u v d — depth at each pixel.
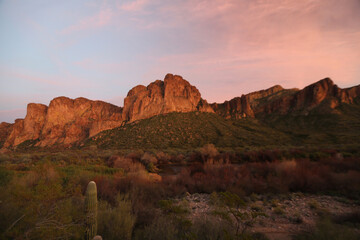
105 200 5.83
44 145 115.94
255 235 4.46
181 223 4.18
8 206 2.96
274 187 8.77
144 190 7.74
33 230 2.73
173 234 3.60
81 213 3.39
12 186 3.79
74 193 4.44
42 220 2.87
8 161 24.59
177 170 21.58
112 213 4.21
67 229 2.95
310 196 8.09
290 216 5.97
